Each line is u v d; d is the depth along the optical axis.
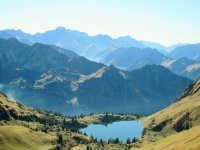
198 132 196.12
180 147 178.00
